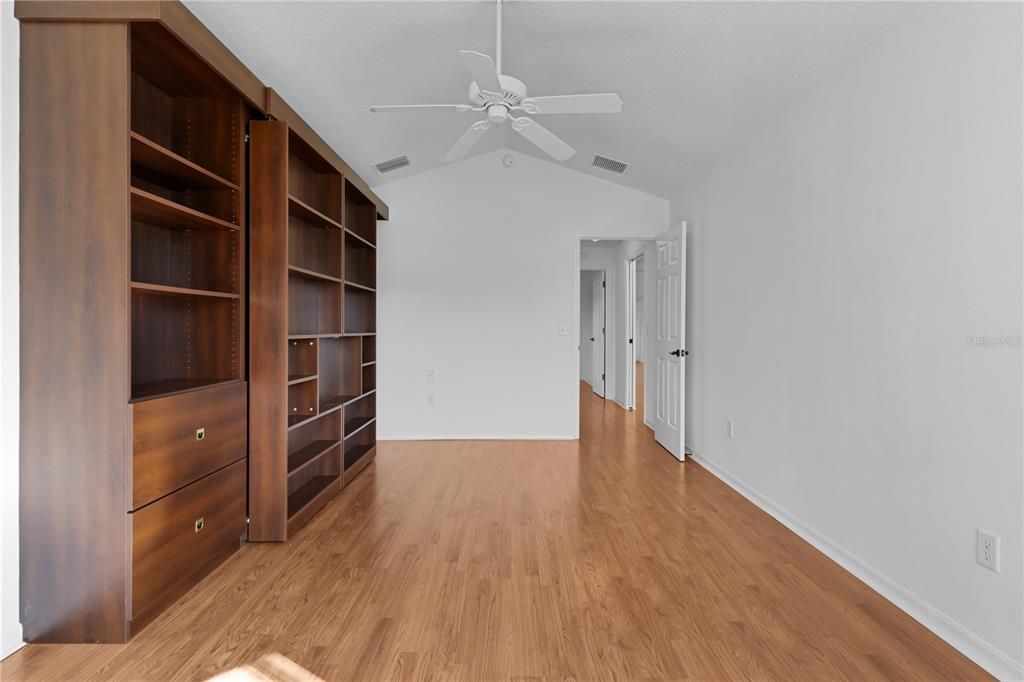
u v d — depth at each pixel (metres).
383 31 2.76
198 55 2.17
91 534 1.88
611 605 2.13
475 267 5.24
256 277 2.74
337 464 3.67
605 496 3.52
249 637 1.91
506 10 2.65
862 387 2.40
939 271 1.98
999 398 1.73
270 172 2.72
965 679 1.68
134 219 2.37
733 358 3.77
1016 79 1.67
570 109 2.53
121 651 1.83
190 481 2.24
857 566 2.41
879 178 2.30
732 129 3.53
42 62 1.90
